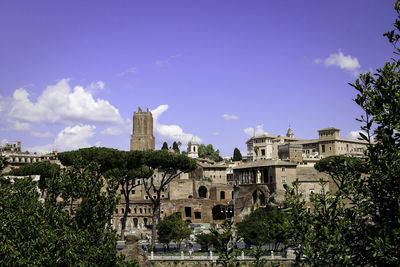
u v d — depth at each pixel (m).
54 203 26.48
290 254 52.72
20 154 176.50
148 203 141.75
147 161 78.75
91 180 26.94
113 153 75.44
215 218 146.62
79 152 74.50
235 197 128.25
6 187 27.78
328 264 16.36
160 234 74.69
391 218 16.31
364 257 16.72
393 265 15.30
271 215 65.00
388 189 16.59
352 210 17.61
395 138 16.98
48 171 87.69
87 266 22.20
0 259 20.28
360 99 17.47
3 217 23.72
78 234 23.42
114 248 24.44
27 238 21.91
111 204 26.44
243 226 66.25
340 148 194.12
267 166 117.62
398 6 17.39
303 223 17.92
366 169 17.55
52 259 21.20
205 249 69.94
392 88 17.25
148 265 34.47
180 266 56.75
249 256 55.38
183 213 140.25
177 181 151.62
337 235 16.62
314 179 113.69
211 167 175.00
